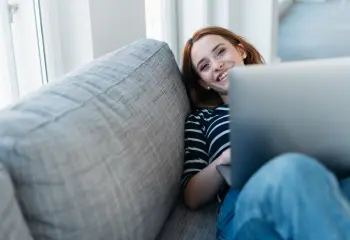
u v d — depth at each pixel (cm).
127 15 205
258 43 304
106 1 188
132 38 212
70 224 85
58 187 82
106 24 190
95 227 88
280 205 82
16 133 81
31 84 176
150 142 113
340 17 498
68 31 183
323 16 505
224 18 282
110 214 91
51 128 85
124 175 97
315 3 558
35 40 175
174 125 134
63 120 89
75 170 85
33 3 171
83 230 86
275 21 310
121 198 94
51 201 82
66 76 112
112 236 92
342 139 86
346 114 84
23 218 79
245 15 298
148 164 109
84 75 113
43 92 99
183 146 139
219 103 162
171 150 126
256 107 84
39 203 82
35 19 173
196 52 162
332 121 84
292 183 81
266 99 84
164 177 117
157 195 111
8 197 74
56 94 99
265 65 83
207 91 166
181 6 274
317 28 465
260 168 89
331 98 83
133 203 98
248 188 87
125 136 102
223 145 140
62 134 85
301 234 81
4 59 154
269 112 84
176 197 130
